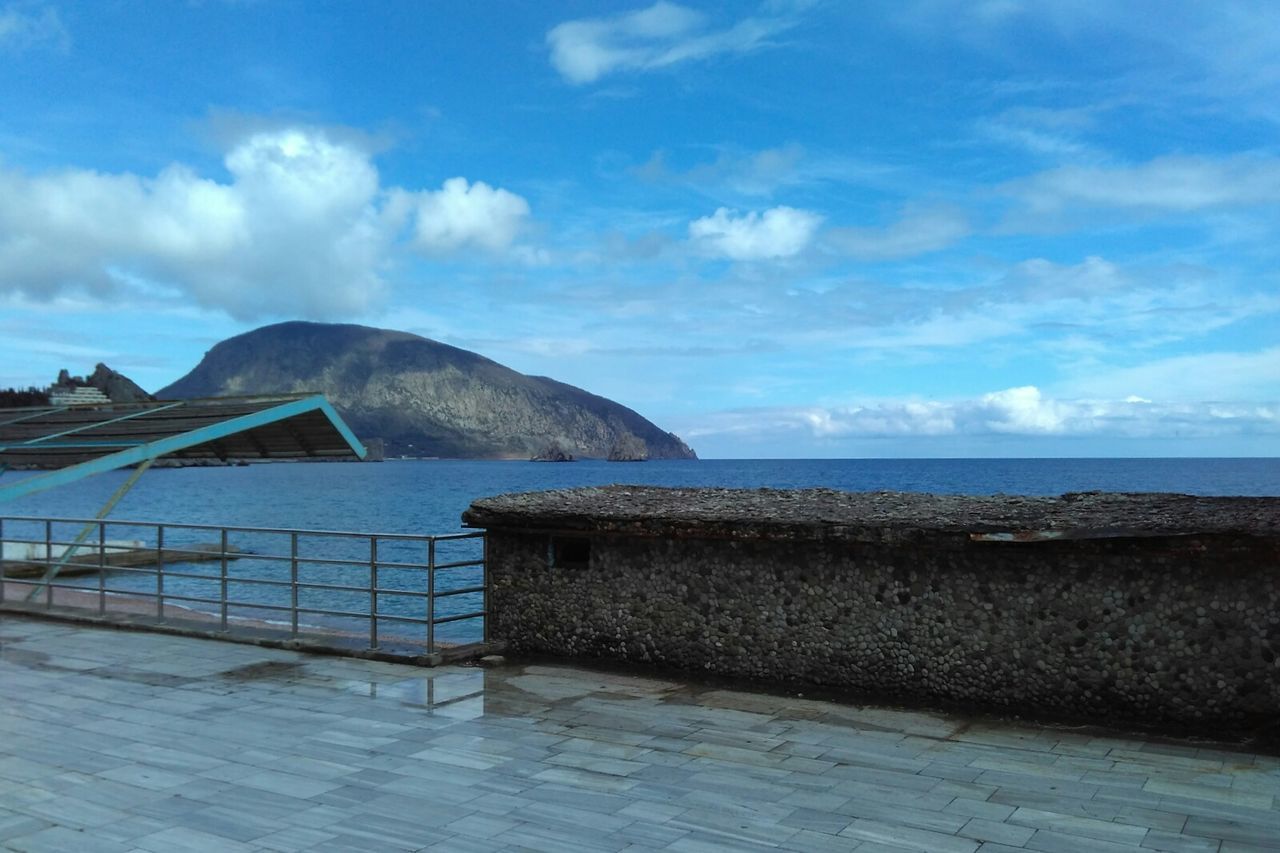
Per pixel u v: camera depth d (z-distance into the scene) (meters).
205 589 22.75
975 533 7.22
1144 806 5.42
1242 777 5.89
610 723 7.30
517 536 9.83
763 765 6.24
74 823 5.23
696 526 8.51
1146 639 6.87
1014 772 6.05
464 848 4.88
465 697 8.15
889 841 4.94
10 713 7.69
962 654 7.51
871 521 7.75
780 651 8.28
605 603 9.23
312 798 5.64
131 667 9.49
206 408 17.03
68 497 86.88
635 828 5.14
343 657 9.91
